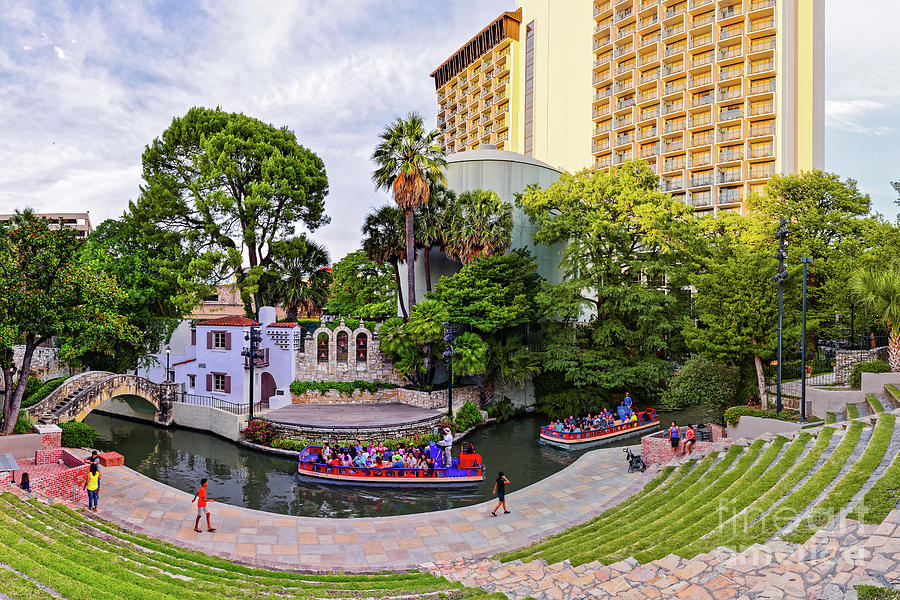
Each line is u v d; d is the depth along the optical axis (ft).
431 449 83.30
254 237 140.46
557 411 125.39
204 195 137.69
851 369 83.10
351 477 77.56
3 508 47.62
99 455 81.10
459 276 126.31
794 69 186.70
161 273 134.82
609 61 226.79
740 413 78.18
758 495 44.50
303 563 49.37
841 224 112.68
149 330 133.90
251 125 140.56
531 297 129.80
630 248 132.16
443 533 57.36
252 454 95.71
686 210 126.21
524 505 65.72
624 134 221.05
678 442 77.82
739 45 188.44
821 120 195.93
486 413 122.21
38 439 76.69
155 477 82.33
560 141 249.96
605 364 119.55
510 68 277.03
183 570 41.16
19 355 127.54
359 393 120.06
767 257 80.28
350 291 160.35
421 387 122.93
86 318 80.64
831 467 43.34
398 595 36.55
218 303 171.01
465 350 113.50
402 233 133.08
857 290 79.71
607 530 49.42
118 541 46.70
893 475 36.68
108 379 103.86
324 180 154.71
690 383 83.56
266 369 122.93
